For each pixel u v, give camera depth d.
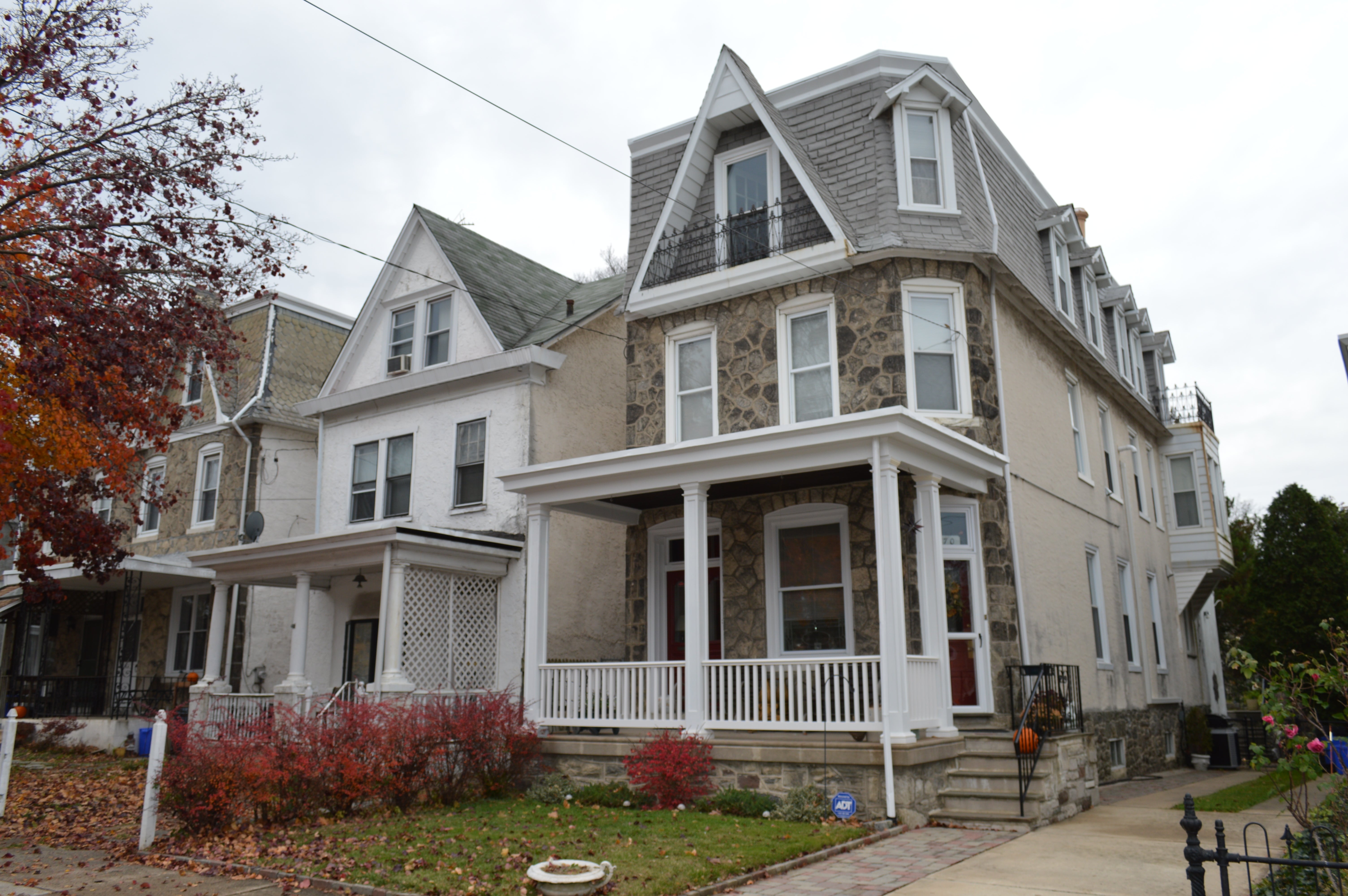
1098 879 7.71
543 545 13.73
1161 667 19.83
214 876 8.34
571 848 8.63
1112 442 19.39
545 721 13.04
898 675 10.38
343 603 18.34
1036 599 13.88
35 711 20.16
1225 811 11.69
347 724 11.06
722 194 16.05
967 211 14.46
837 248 13.99
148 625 22.05
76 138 12.80
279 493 20.97
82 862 8.98
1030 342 15.69
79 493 15.07
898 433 10.74
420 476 18.33
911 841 9.44
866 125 14.85
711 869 7.70
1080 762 11.96
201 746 10.07
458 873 7.77
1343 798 6.91
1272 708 6.46
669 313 15.90
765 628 13.79
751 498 14.29
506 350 17.44
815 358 14.43
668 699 12.30
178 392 22.78
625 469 12.77
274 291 22.17
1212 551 22.14
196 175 12.97
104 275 12.41
